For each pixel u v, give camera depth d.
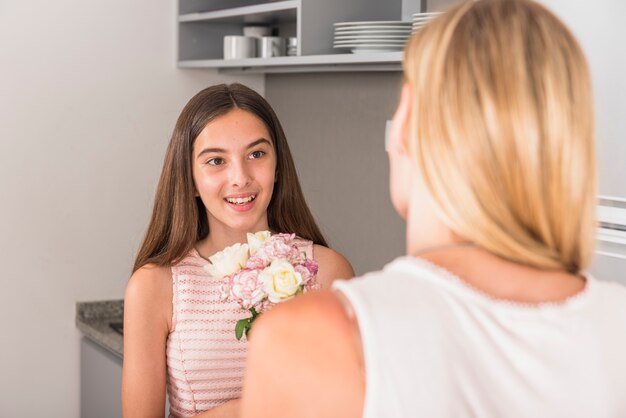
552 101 0.74
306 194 3.34
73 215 3.30
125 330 1.74
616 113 1.63
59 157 3.27
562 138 0.75
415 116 0.77
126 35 3.35
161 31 3.40
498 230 0.75
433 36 0.79
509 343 0.75
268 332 0.78
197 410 1.75
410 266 0.77
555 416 0.75
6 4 3.17
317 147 3.26
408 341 0.72
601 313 0.80
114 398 2.96
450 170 0.74
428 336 0.72
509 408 0.73
